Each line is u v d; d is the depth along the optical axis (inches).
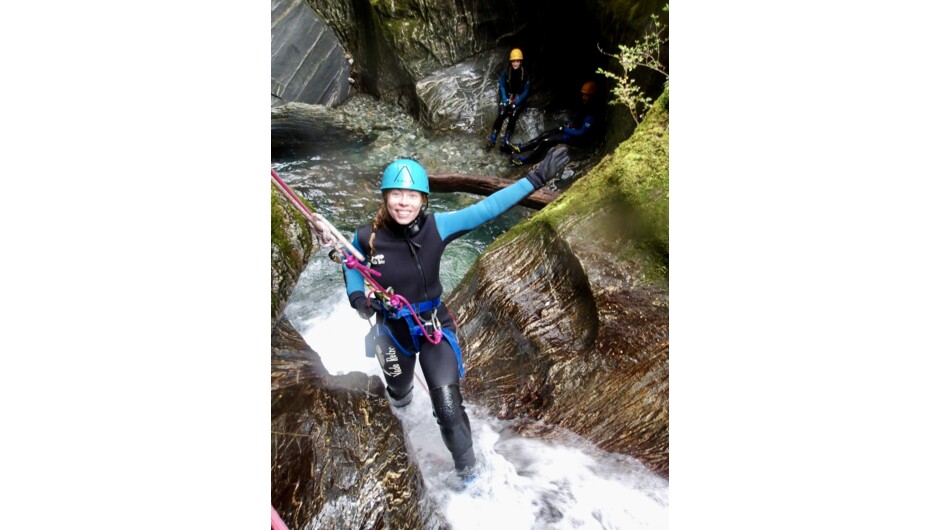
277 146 276.7
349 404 105.0
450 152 292.7
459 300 156.6
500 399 128.8
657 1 210.2
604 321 125.6
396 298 97.5
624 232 136.6
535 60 317.1
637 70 221.5
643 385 116.6
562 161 98.7
